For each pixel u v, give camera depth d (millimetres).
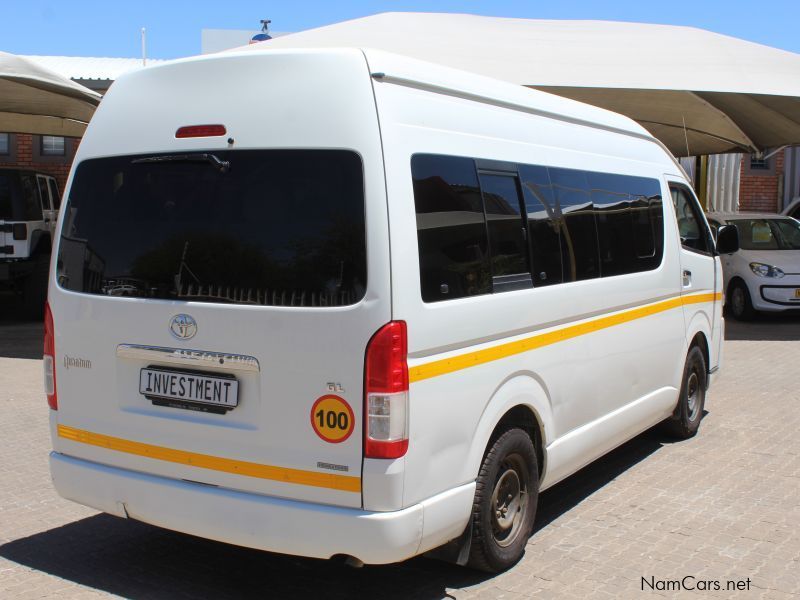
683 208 6672
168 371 3820
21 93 11625
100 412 4035
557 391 4605
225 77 3811
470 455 3846
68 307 4121
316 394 3463
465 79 4152
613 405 5363
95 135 4160
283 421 3533
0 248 12344
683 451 6531
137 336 3891
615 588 4137
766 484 5746
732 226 7027
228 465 3666
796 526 4980
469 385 3811
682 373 6523
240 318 3613
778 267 13289
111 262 4004
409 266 3475
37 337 11523
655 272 5891
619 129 5770
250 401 3617
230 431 3645
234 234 3689
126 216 3990
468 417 3812
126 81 4117
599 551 4590
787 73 11227
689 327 6605
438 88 3902
